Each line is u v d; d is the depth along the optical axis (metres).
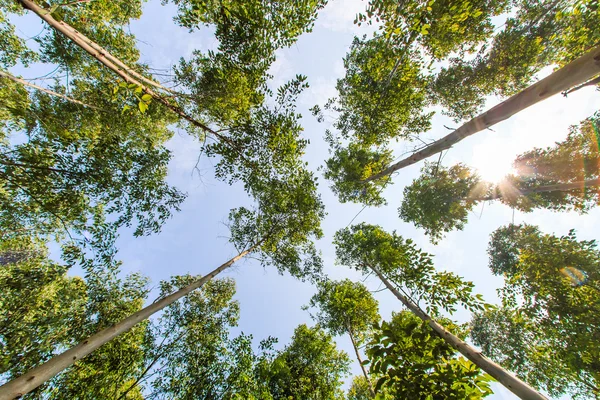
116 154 6.76
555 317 6.22
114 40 7.60
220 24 6.00
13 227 6.19
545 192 9.44
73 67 7.58
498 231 9.80
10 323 5.21
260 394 7.75
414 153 5.73
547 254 6.91
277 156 7.98
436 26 5.63
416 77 7.64
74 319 6.06
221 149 7.43
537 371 7.86
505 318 8.97
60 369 3.03
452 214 10.08
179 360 7.23
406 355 2.62
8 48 7.58
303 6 5.74
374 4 4.99
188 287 5.57
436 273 5.48
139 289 7.41
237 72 6.62
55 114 6.73
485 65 8.93
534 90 2.64
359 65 7.96
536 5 7.42
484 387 2.27
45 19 3.34
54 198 6.11
